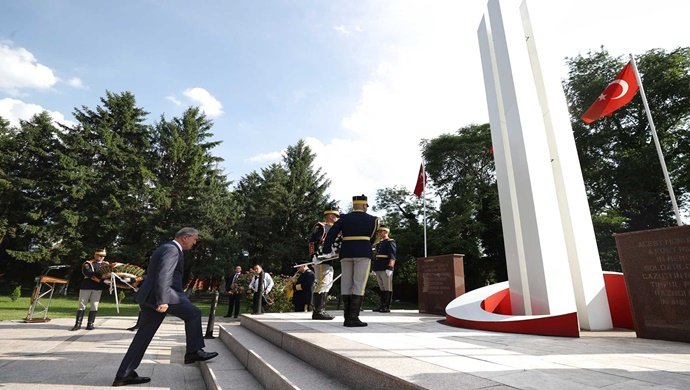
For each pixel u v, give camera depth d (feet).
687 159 68.49
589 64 84.58
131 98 123.13
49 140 115.14
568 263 18.80
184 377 14.90
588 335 15.66
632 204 75.92
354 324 17.34
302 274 38.63
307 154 140.26
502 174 22.44
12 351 18.71
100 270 29.37
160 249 14.53
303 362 12.54
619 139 80.53
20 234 106.01
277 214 120.16
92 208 105.19
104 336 25.08
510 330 16.02
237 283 44.06
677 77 70.08
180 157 116.16
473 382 7.19
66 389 12.35
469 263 102.06
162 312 14.02
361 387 8.95
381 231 31.86
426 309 28.78
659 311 14.33
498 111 23.22
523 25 23.90
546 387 6.86
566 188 20.30
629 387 6.95
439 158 106.01
